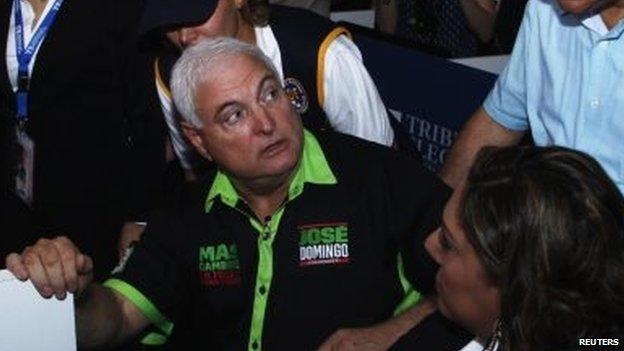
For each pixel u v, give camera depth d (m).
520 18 3.52
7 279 1.59
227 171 1.83
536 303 1.24
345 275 1.88
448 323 1.80
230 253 1.90
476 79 2.68
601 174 1.28
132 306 1.89
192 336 2.00
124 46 2.68
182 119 1.87
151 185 2.75
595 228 1.23
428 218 1.87
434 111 2.84
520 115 2.14
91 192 2.83
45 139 2.83
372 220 1.89
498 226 1.26
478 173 1.33
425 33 3.83
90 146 2.79
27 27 2.80
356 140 1.97
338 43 2.21
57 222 2.91
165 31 2.18
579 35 1.91
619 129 1.88
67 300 1.64
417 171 1.92
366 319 1.90
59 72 2.75
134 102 2.68
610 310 1.24
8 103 2.85
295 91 2.20
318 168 1.90
